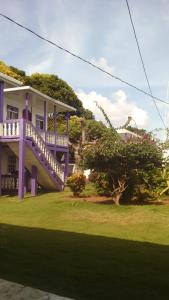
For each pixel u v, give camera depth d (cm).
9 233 964
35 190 1969
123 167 1410
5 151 2325
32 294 512
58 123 3788
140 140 1412
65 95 4531
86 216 1234
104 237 920
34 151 1928
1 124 1922
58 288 533
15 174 2252
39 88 4303
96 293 515
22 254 730
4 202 1677
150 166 1415
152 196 1638
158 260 693
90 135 3222
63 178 2170
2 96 1983
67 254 732
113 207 1377
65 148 2580
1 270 620
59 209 1370
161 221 1145
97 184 1711
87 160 1433
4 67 3809
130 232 992
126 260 690
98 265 654
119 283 557
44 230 1017
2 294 514
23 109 2489
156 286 547
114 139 1396
